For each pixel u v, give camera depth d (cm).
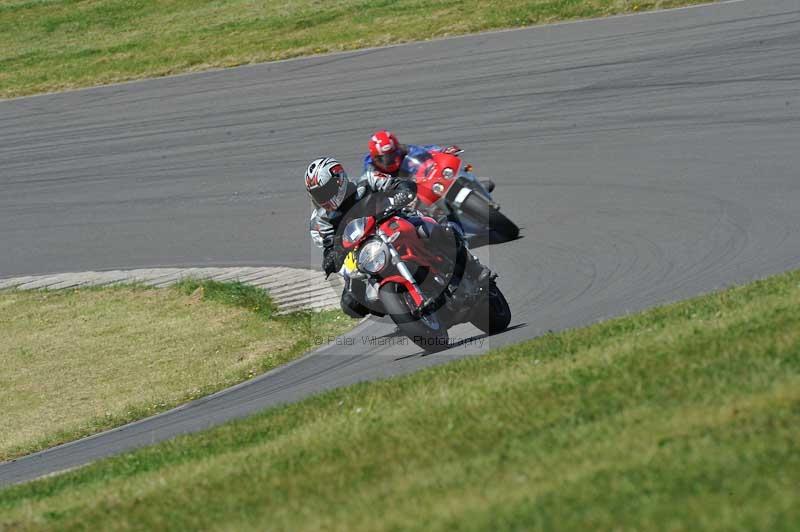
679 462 1561
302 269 5553
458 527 1531
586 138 6256
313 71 9094
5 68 11431
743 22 7656
